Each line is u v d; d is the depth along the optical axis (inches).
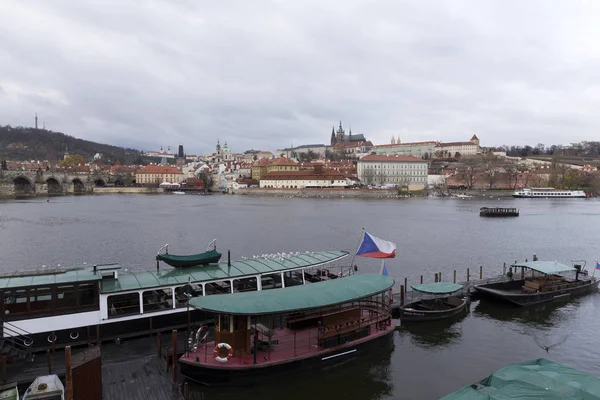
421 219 5497.1
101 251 3257.9
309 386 1195.3
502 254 3179.1
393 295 1887.3
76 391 949.8
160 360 1208.2
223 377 1127.6
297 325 1387.8
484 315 1775.3
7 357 1115.9
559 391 803.4
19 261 2898.6
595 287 2116.1
